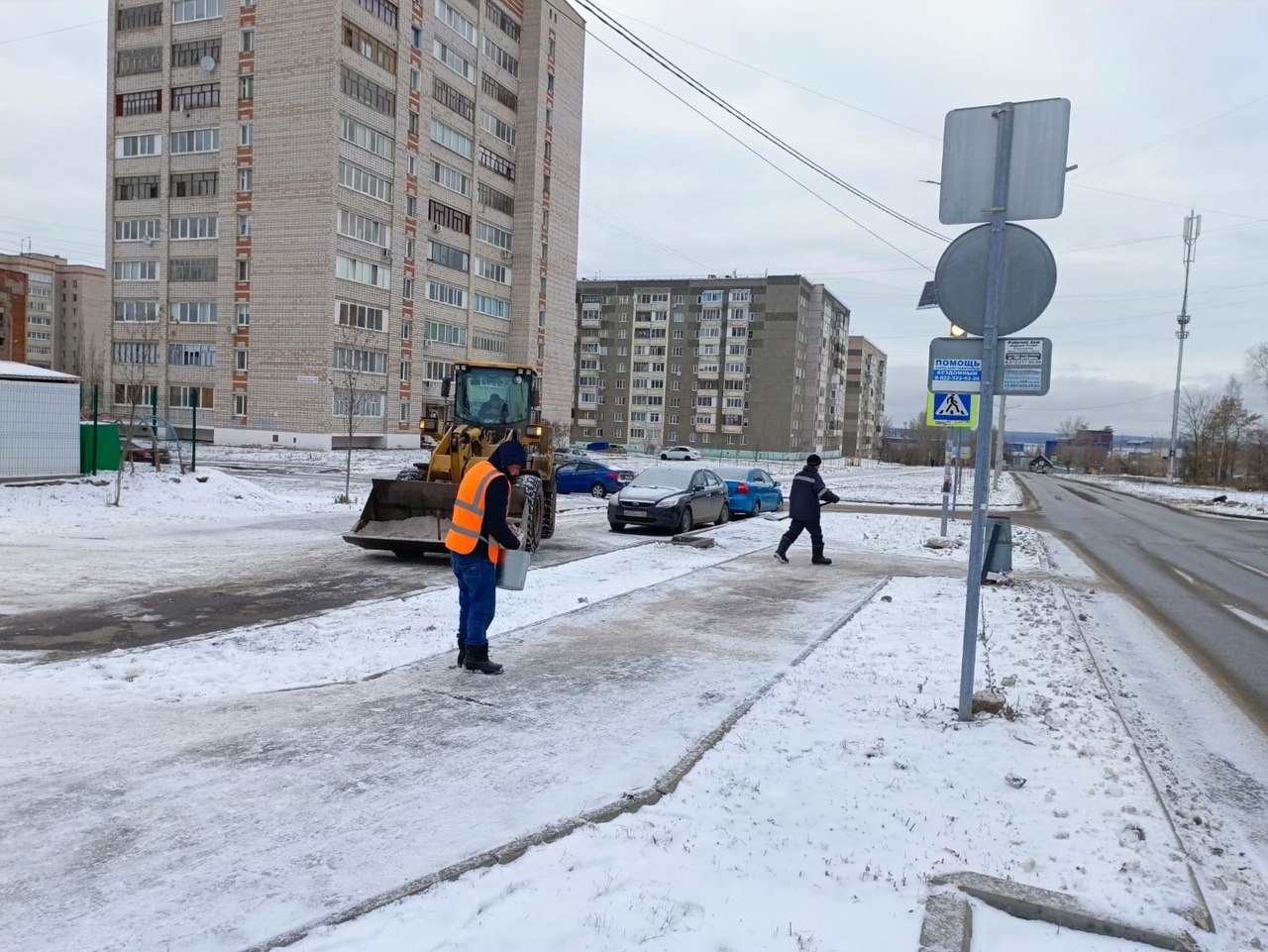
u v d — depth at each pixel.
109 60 52.53
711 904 3.18
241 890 3.23
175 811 3.87
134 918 3.02
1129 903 3.28
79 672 6.00
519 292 66.81
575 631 7.83
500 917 3.06
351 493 22.94
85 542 12.56
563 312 71.62
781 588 10.80
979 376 5.48
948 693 6.12
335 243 48.44
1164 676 7.40
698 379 102.19
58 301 118.50
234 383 50.66
